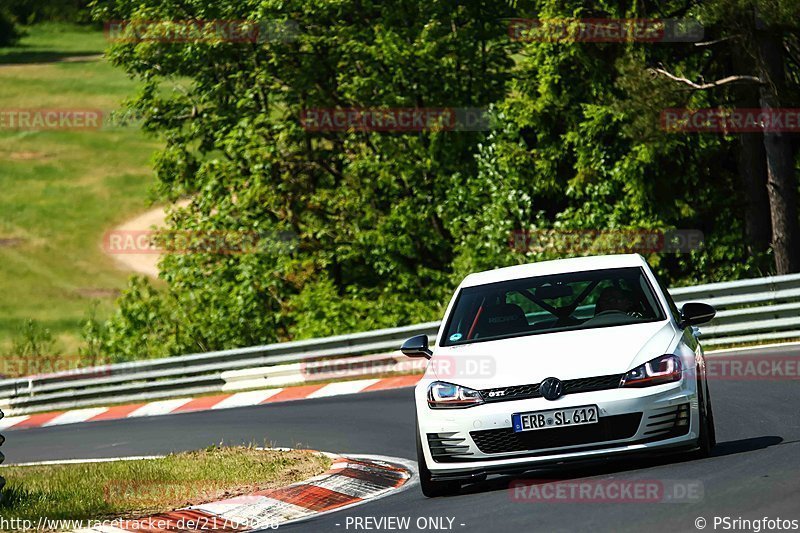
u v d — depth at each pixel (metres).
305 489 35.62
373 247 111.00
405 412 57.22
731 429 38.84
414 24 112.94
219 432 60.28
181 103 117.81
